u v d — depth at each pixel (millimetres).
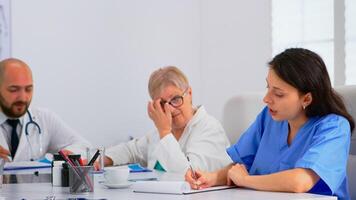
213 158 2086
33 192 1459
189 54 3932
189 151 2090
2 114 2576
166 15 3812
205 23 3963
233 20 3768
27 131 2631
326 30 3307
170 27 3832
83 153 2426
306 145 1556
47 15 3311
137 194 1380
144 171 1975
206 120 2189
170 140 2047
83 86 3451
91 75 3484
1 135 2543
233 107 2484
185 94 2170
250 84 3656
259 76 3594
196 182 1513
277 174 1420
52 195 1396
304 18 3420
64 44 3375
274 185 1403
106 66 3547
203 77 3971
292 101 1505
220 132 2182
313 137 1524
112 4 3566
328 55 3297
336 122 1521
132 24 3652
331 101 1562
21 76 2541
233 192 1409
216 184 1564
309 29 3396
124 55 3623
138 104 3701
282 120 1587
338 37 3238
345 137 1499
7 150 2348
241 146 1819
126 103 3643
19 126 2625
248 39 3678
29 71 2602
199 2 3963
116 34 3584
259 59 3604
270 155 1677
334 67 3264
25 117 2645
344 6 3201
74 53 3414
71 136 2787
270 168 1659
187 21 3920
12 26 3186
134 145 2414
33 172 1970
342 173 1453
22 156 2574
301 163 1424
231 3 3777
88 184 1429
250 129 1830
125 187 1522
